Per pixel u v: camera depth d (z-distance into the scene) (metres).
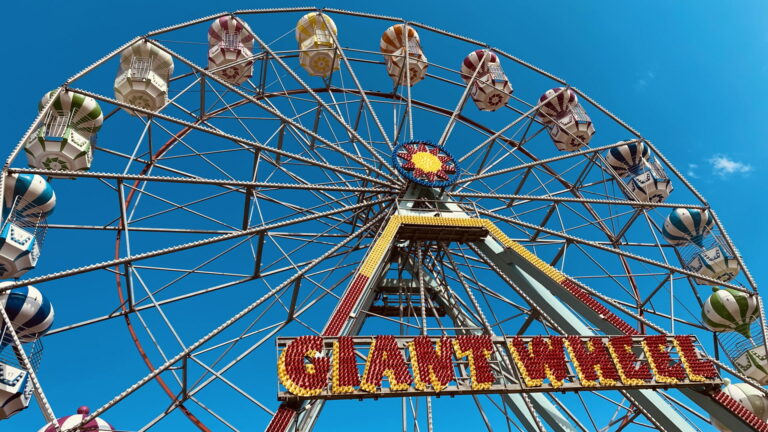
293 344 16.41
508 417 21.16
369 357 16.62
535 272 21.53
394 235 21.83
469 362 17.12
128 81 25.66
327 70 32.72
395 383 16.17
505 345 18.20
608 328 19.73
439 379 16.48
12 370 16.59
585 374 17.50
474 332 24.03
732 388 22.80
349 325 18.47
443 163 26.34
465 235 22.91
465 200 26.11
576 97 33.34
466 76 34.62
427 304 26.33
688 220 26.92
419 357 16.91
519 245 22.14
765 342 22.08
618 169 31.06
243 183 21.94
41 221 20.36
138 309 22.05
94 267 18.20
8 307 17.52
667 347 18.78
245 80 31.78
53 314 18.97
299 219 21.98
